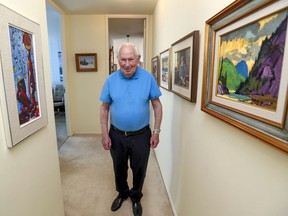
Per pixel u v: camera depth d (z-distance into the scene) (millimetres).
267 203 583
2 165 805
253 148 646
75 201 1877
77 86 3641
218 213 910
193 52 1126
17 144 905
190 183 1314
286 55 480
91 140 3475
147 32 3480
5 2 800
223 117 794
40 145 1134
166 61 2012
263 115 570
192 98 1179
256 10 588
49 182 1261
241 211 721
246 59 647
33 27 1017
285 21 481
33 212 1061
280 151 528
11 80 825
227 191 825
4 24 774
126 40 6273
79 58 3504
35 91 1040
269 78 542
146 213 1740
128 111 1478
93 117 3773
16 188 903
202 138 1095
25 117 940
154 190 2062
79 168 2498
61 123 4574
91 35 3469
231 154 788
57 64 5812
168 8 1971
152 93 1528
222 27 802
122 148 1623
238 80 698
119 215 1708
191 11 1247
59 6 2994
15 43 853
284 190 518
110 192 2018
